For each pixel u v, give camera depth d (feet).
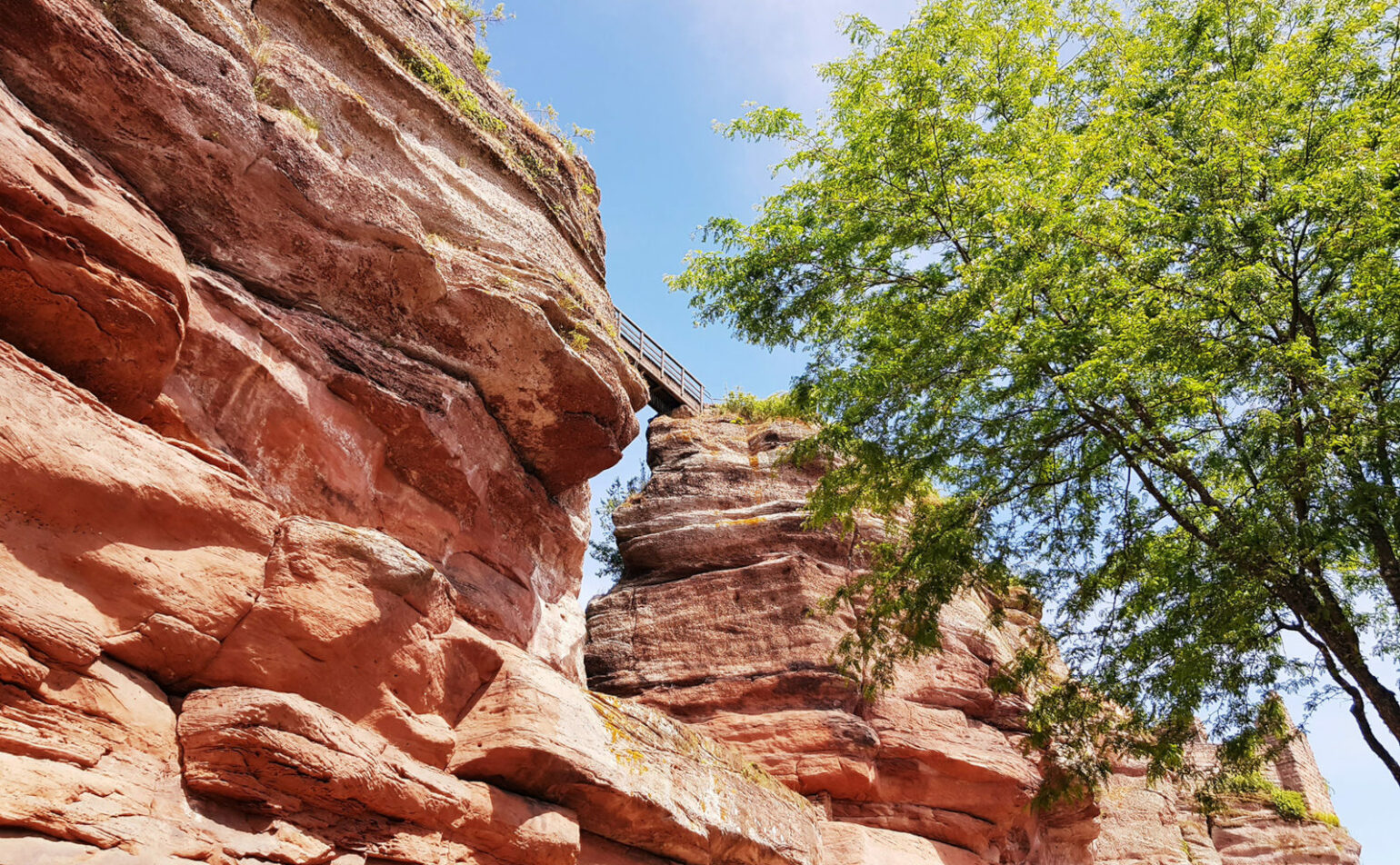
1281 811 91.15
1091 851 69.41
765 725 55.52
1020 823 61.36
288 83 32.53
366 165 35.01
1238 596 39.63
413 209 36.65
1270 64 41.75
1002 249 42.52
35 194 23.00
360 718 27.53
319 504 31.40
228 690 24.50
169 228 29.19
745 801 43.09
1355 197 36.81
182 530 24.58
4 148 22.61
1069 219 40.06
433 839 28.04
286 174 30.58
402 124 37.35
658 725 39.58
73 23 25.32
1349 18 41.78
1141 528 45.24
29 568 21.44
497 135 41.63
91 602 22.53
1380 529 37.70
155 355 25.64
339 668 26.96
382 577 28.09
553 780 31.99
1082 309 41.91
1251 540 36.09
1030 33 48.24
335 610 26.81
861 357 47.98
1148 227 40.32
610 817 34.81
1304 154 40.27
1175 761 45.62
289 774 24.09
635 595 63.77
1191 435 43.42
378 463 33.81
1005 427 44.86
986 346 42.22
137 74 26.76
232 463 26.91
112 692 22.34
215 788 23.16
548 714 31.99
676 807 37.35
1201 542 43.91
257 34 32.73
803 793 53.47
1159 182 42.96
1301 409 36.86
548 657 40.63
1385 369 38.99
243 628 25.36
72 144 25.98
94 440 22.98
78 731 21.36
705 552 64.13
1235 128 40.34
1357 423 35.65
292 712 24.21
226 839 22.89
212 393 28.68
